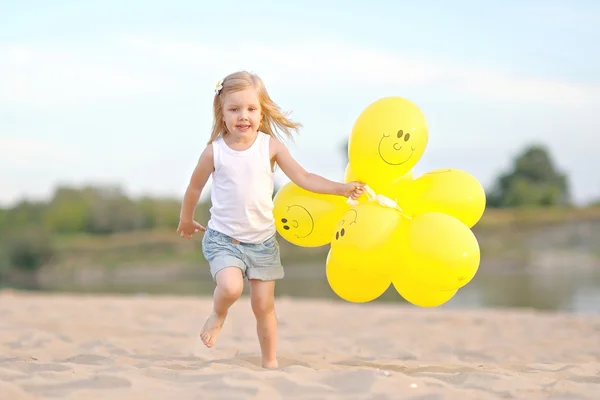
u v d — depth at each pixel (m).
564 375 3.57
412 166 3.75
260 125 3.78
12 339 5.21
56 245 36.69
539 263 30.25
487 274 26.28
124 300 10.13
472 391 2.85
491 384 3.01
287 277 27.16
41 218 40.06
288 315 8.39
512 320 7.99
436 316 8.34
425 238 3.46
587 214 37.41
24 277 33.94
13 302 9.27
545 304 14.45
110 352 4.70
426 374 3.24
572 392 2.90
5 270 34.62
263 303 3.66
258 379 2.90
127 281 28.77
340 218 3.76
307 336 6.13
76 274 32.97
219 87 3.65
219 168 3.59
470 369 3.95
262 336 3.73
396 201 3.75
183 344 5.26
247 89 3.60
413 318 8.12
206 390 2.76
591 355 5.18
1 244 35.75
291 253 33.69
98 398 2.65
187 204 3.77
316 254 33.59
